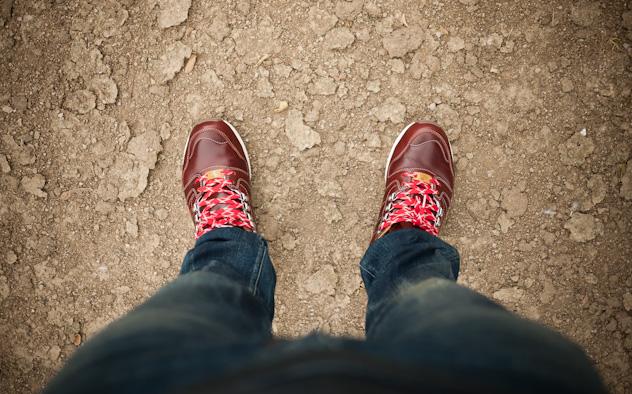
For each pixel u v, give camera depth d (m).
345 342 0.58
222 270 1.02
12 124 1.36
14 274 1.39
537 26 1.33
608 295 1.35
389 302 0.91
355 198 1.37
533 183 1.35
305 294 1.38
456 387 0.48
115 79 1.36
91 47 1.36
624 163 1.33
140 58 1.36
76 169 1.37
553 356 0.60
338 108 1.36
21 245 1.38
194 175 1.33
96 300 1.39
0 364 1.39
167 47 1.36
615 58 1.32
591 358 1.36
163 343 0.61
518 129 1.34
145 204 1.38
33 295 1.39
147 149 1.37
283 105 1.36
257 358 0.53
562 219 1.35
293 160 1.37
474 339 0.60
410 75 1.35
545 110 1.34
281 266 1.38
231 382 0.46
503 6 1.33
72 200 1.38
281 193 1.37
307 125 1.36
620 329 1.35
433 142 1.33
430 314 0.74
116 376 0.56
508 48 1.34
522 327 0.66
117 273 1.39
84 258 1.39
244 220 1.28
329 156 1.36
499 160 1.35
